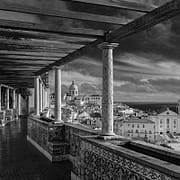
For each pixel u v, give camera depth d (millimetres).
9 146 8055
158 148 3098
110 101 4109
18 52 5699
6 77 11484
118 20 3484
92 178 3834
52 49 5355
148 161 2498
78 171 4465
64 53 5820
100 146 3555
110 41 4055
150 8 2928
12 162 5953
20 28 3775
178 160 2783
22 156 6594
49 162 5969
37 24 3770
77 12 3320
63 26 3887
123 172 2939
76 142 5520
